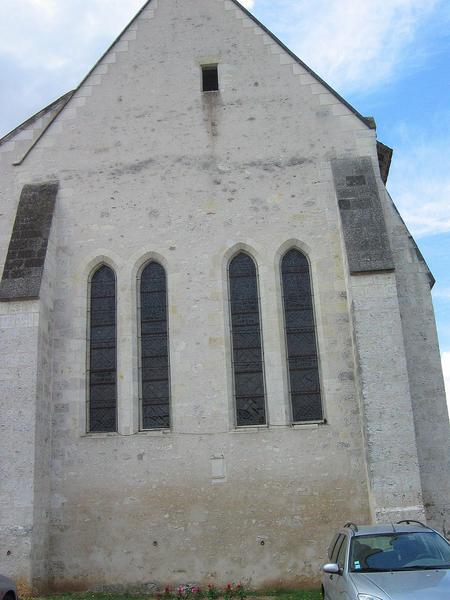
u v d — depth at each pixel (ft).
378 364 45.06
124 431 48.80
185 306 51.42
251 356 50.67
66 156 56.34
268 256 52.26
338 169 53.47
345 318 50.19
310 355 50.44
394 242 52.19
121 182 55.21
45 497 46.85
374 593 25.40
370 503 44.73
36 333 47.62
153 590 45.37
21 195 54.70
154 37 59.26
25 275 49.55
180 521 46.65
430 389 48.42
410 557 29.09
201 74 58.03
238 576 45.24
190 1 60.18
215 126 56.24
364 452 46.55
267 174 54.49
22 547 43.24
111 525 46.96
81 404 49.70
